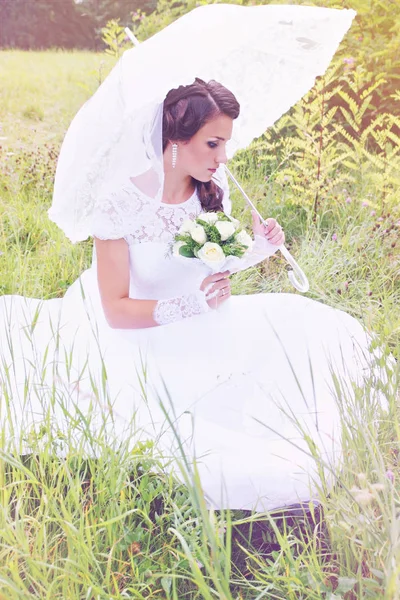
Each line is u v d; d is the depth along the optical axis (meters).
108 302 2.63
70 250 4.12
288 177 4.69
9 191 5.01
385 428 2.41
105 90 2.36
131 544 2.13
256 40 2.73
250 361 2.78
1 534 1.95
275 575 2.05
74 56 11.67
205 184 2.66
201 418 2.59
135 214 2.55
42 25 14.30
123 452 2.28
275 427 2.55
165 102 2.41
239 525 2.38
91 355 2.90
